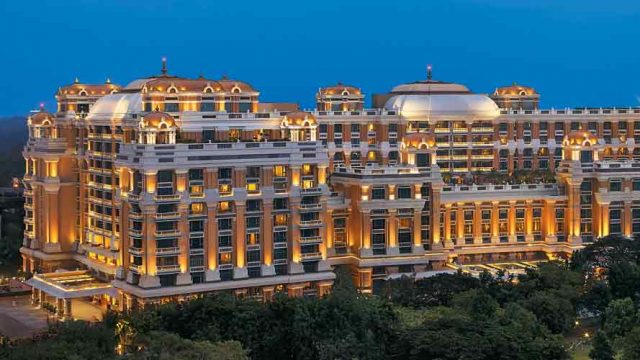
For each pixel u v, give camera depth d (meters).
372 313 190.00
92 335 176.62
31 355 163.75
